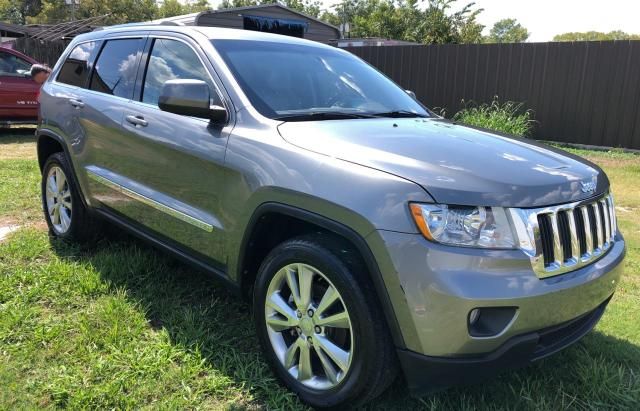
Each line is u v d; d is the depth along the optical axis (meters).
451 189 2.21
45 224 5.07
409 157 2.42
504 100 11.95
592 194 2.58
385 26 31.38
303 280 2.54
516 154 2.71
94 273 3.82
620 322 3.54
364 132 2.79
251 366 2.85
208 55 3.32
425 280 2.14
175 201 3.30
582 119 11.05
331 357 2.46
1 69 11.04
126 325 3.18
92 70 4.34
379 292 2.25
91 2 54.56
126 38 4.10
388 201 2.24
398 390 2.73
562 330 2.50
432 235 2.16
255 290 2.77
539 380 2.83
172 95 2.94
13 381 2.66
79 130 4.20
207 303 3.57
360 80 3.85
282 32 20.23
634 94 10.34
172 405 2.51
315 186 2.45
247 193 2.75
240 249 2.84
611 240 2.82
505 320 2.19
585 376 2.80
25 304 3.39
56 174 4.60
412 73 13.20
